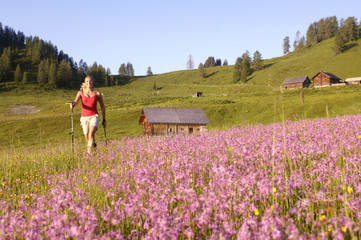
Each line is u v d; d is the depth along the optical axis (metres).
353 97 64.25
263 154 5.31
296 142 6.09
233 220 3.03
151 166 5.18
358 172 3.97
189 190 3.46
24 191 5.12
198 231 2.99
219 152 6.11
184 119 55.03
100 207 3.63
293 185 3.84
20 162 7.96
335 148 5.27
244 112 71.44
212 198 3.29
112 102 130.50
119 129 61.38
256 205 3.28
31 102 138.25
